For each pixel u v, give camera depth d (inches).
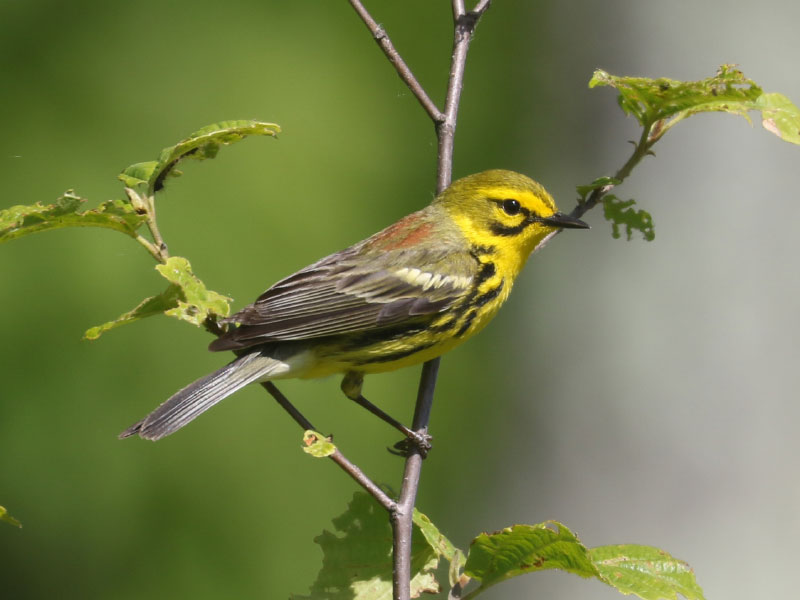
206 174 597.9
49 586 522.6
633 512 499.2
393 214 616.7
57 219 235.0
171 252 570.3
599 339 513.7
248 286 574.6
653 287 498.6
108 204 234.5
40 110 615.2
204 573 530.3
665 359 494.6
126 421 543.5
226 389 280.1
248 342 279.1
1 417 534.0
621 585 218.1
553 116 583.8
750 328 477.7
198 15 653.9
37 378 543.8
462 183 320.2
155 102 628.1
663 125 292.8
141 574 530.3
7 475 531.2
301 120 631.2
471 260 313.0
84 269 561.9
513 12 603.2
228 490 542.6
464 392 557.6
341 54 656.4
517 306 542.9
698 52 503.2
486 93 615.5
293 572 530.9
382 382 569.6
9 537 526.3
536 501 530.9
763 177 476.7
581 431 519.8
